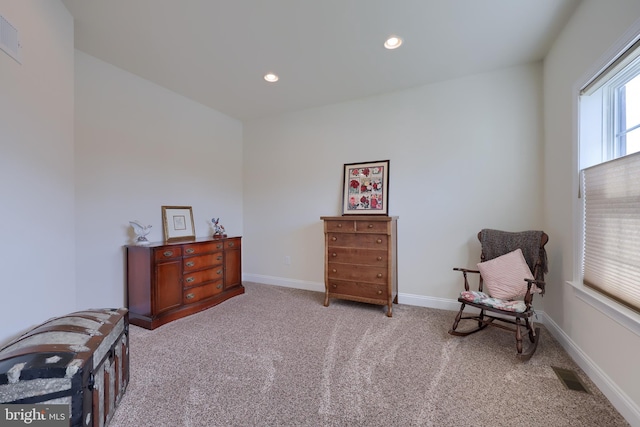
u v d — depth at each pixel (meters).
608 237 1.62
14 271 1.38
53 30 1.72
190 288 2.91
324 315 2.84
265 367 1.88
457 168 2.94
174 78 2.92
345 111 3.52
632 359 1.34
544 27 2.10
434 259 3.05
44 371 1.05
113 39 2.23
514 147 2.72
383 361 1.95
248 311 2.96
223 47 2.35
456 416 1.42
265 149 4.11
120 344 1.52
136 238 2.83
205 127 3.68
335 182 3.60
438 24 2.06
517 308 2.00
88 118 2.47
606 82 1.70
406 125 3.18
